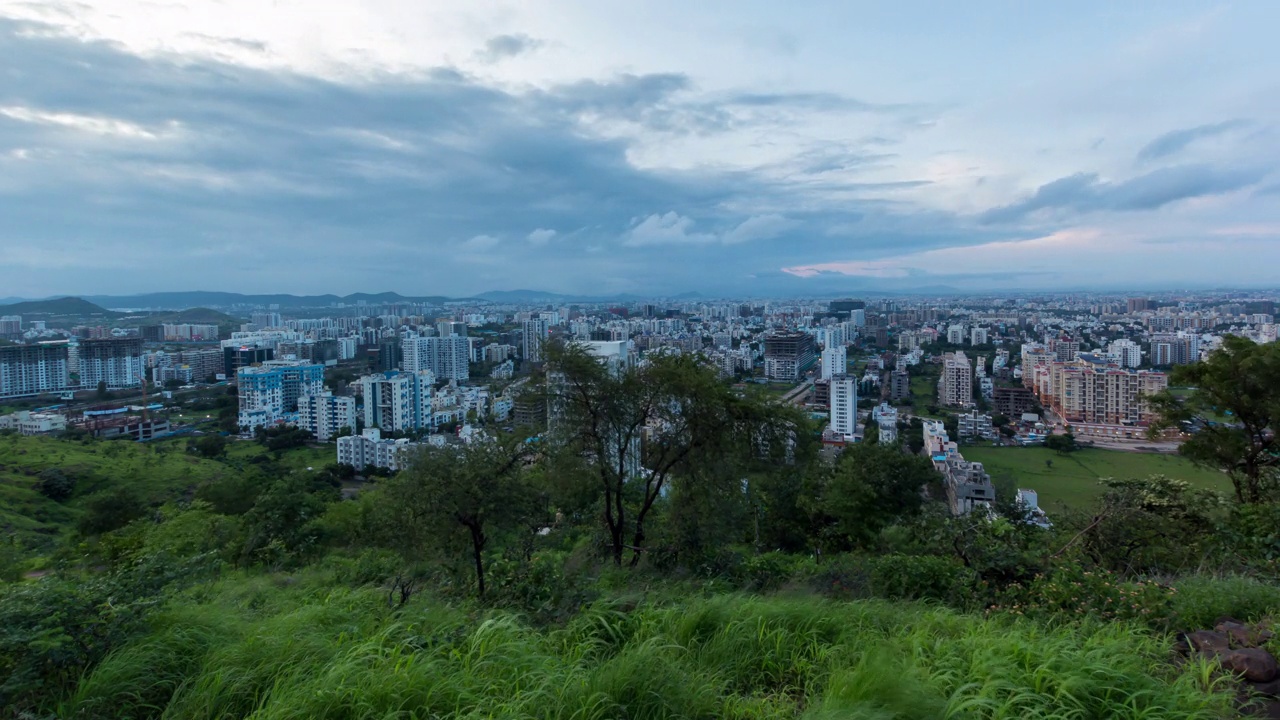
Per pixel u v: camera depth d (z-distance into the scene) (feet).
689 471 42.73
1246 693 13.57
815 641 16.03
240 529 61.62
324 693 12.26
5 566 53.01
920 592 24.02
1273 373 39.52
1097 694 12.74
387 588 30.42
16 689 12.62
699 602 18.61
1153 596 19.13
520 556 33.65
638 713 12.73
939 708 12.01
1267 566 25.20
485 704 12.34
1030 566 24.11
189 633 15.34
